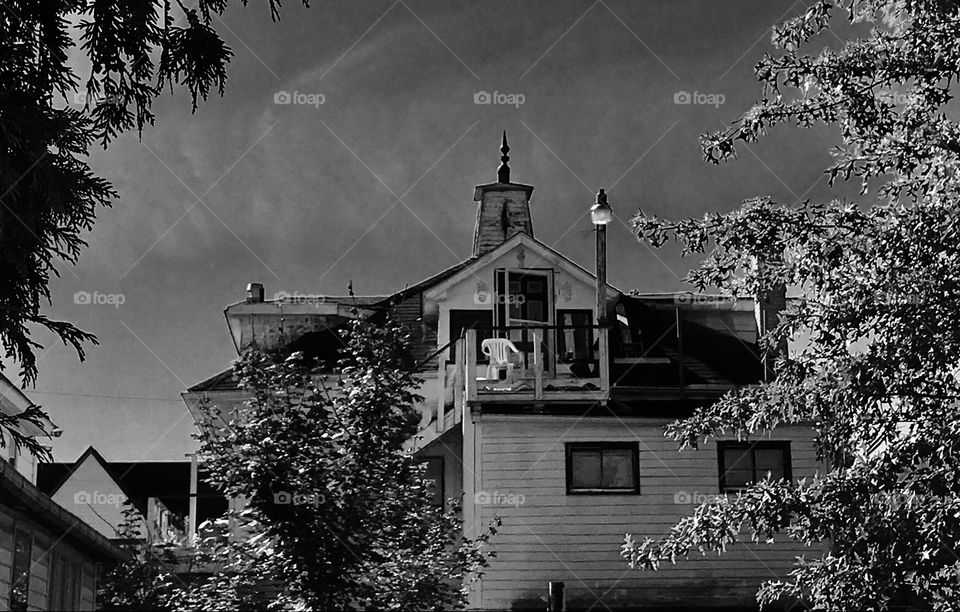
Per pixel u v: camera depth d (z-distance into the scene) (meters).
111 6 7.82
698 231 13.59
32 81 7.73
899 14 13.37
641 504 23.73
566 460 23.91
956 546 12.27
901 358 12.51
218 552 18.92
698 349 28.69
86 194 8.02
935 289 12.42
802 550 23.44
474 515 23.58
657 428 24.11
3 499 18.23
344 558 18.50
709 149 13.81
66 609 22.98
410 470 19.84
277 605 18.50
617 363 26.88
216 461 18.80
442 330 27.80
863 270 12.98
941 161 12.85
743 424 13.88
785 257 13.31
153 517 30.17
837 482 12.98
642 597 23.34
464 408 24.31
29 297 8.16
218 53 8.10
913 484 12.60
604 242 25.70
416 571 19.56
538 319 27.23
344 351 20.41
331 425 19.55
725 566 23.47
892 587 12.42
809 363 13.42
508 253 27.92
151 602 26.84
